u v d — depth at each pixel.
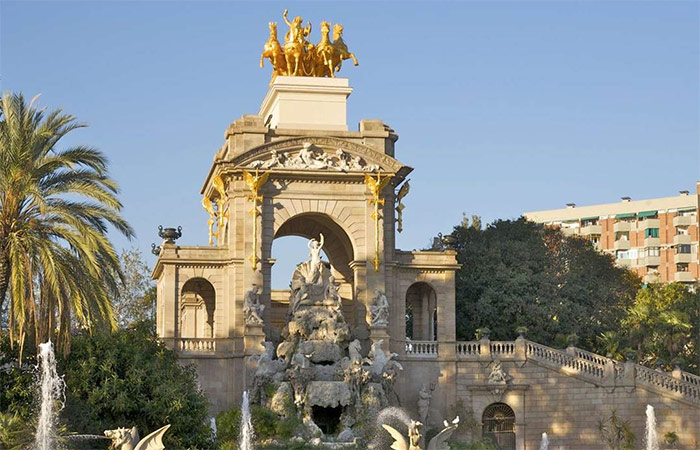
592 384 95.44
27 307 67.38
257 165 96.12
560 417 95.75
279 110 101.50
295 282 95.06
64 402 70.56
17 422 65.38
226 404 94.06
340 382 88.88
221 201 100.31
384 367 91.81
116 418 73.75
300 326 92.81
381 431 87.44
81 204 69.94
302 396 88.38
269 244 96.62
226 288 96.06
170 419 73.81
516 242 115.50
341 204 97.88
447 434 66.31
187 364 93.69
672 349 120.50
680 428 93.94
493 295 110.06
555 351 96.50
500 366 96.31
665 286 142.88
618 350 113.31
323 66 103.94
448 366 96.88
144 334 82.88
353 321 99.00
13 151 67.38
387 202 99.50
